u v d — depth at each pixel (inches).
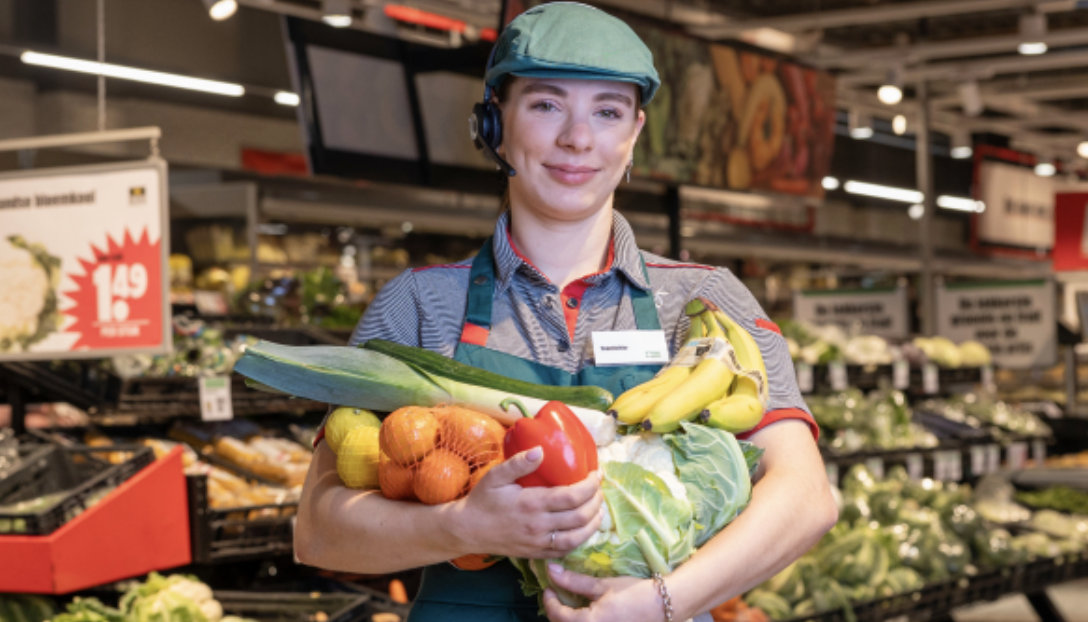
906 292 317.1
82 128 290.8
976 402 251.6
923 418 231.1
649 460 51.2
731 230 385.1
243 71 282.4
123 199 127.8
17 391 141.9
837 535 177.6
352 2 238.5
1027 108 469.4
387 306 59.3
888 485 196.7
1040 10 294.5
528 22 55.6
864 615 160.9
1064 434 311.7
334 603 126.0
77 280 129.3
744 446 54.0
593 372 56.7
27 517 108.5
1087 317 365.7
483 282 59.2
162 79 207.2
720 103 210.5
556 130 55.6
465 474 48.8
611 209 61.4
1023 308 302.5
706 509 50.4
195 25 269.9
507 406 51.3
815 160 238.8
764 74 221.6
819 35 348.2
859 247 435.2
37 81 286.2
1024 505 240.4
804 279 467.5
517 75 55.7
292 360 53.6
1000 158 439.5
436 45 173.8
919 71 351.6
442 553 48.4
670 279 60.7
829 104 240.7
